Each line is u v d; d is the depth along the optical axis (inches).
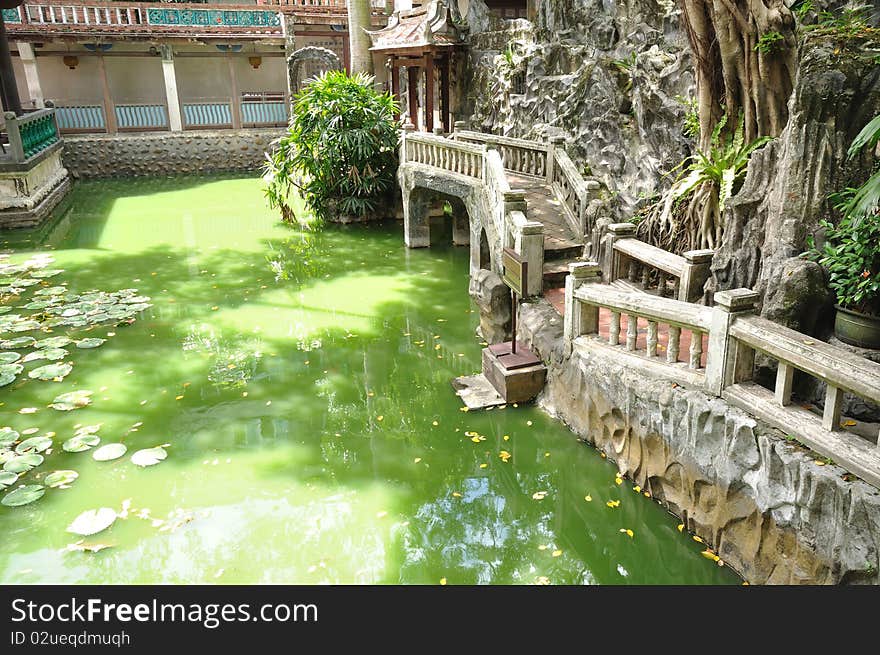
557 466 244.5
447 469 244.8
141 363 324.5
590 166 450.0
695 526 199.9
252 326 372.8
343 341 355.3
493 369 290.2
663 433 207.6
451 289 432.5
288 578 188.1
